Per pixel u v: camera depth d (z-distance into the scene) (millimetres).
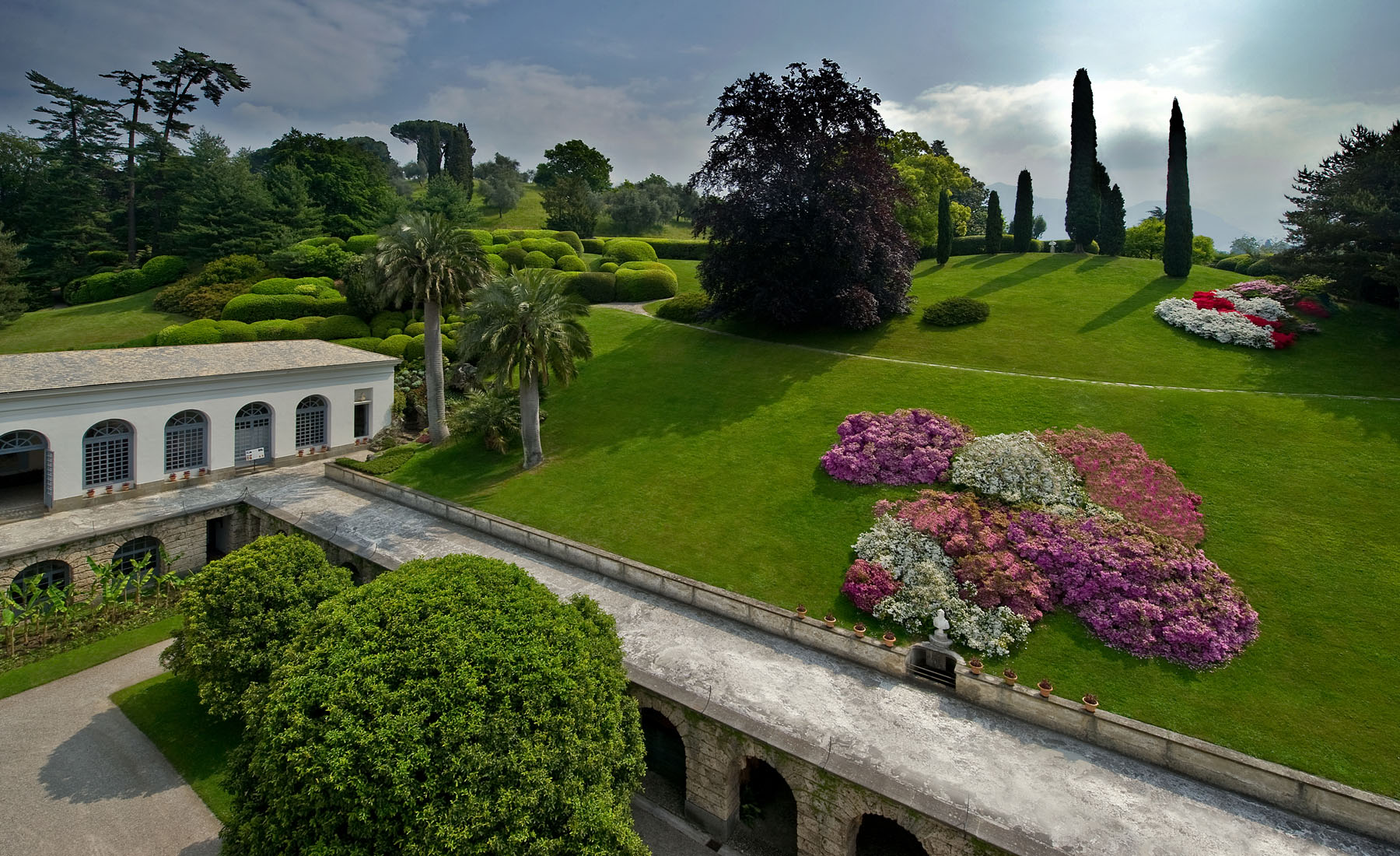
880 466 28312
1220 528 22875
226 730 21000
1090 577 21281
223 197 64812
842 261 41812
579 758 13281
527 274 34844
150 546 30875
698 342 46469
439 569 16766
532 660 13930
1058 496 24656
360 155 90750
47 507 30672
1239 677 18266
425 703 12867
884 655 19703
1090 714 16859
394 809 11812
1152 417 29250
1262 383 31562
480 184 127438
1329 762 15945
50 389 29766
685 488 30516
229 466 36562
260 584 19875
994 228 66688
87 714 21531
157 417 33625
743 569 24906
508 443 37969
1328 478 24359
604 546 27469
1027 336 40219
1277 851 13781
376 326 51656
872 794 15109
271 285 54188
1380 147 36094
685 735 18031
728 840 17828
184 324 50469
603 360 45688
